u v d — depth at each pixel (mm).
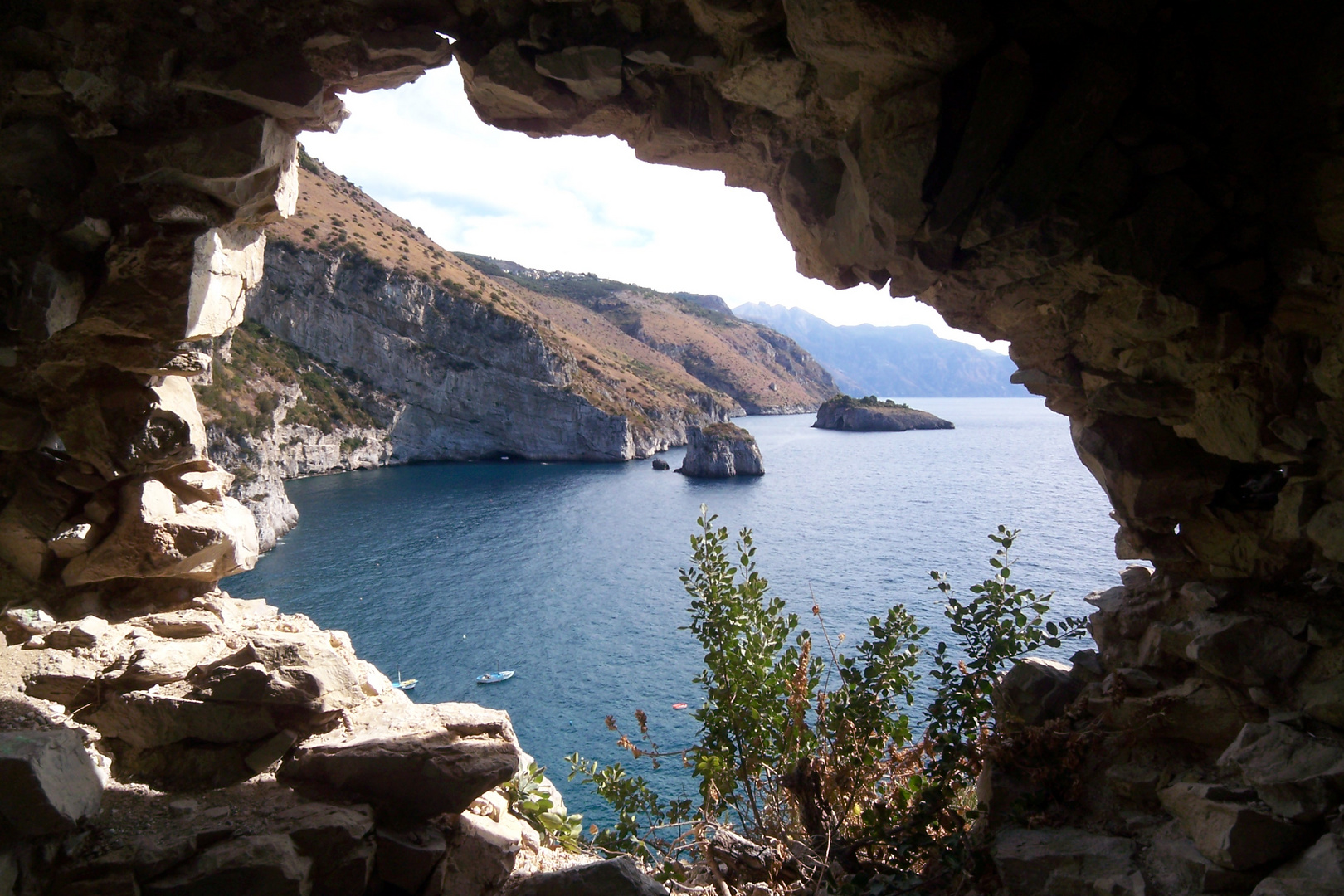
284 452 87438
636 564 61156
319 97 5426
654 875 6039
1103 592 6438
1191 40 4445
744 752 6297
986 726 5891
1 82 5156
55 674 5164
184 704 4852
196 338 6039
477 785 4707
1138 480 5727
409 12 5285
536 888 4457
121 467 6219
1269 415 4953
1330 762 4086
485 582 55750
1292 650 4836
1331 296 4500
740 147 5676
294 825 4305
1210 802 4293
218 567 6641
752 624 6621
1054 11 4277
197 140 5273
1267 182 4559
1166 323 4797
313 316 98688
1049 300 5309
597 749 31781
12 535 6027
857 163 4770
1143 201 4551
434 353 106812
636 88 5457
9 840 3773
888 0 4027
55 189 5332
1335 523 4711
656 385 160375
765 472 105688
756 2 4566
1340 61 4176
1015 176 4484
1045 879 4473
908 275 5125
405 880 4430
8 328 5391
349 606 49812
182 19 5273
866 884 4902
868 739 5887
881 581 49750
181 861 4047
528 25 5156
